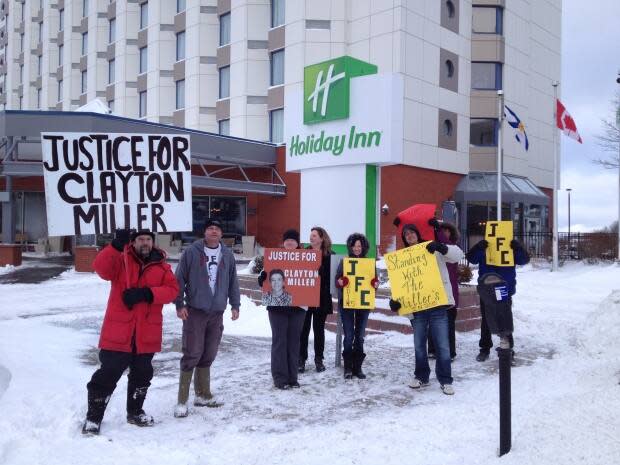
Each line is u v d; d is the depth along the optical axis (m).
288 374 6.55
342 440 4.81
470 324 10.03
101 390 4.91
